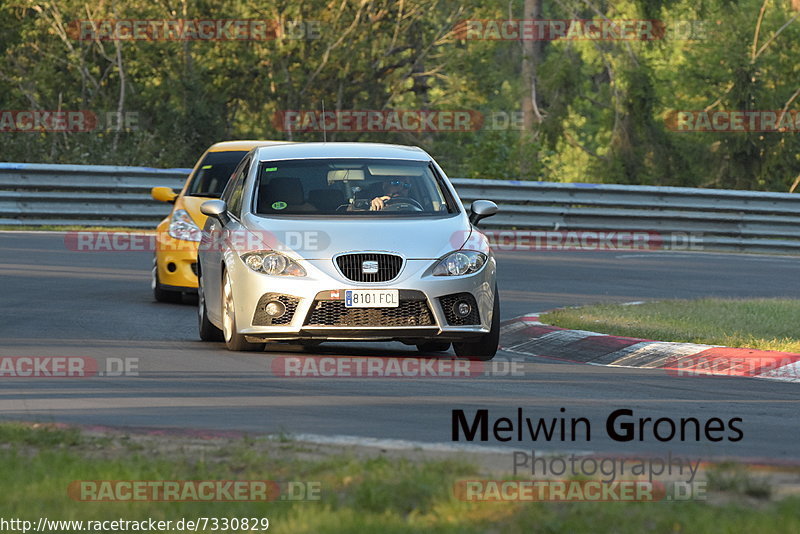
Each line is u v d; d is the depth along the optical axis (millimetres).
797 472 19891
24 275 56219
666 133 160625
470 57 147375
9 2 138750
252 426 24672
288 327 34250
